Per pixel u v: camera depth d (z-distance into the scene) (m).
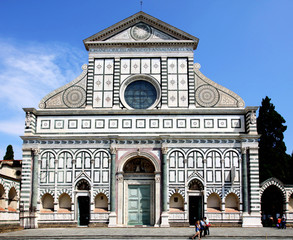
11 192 46.97
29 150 47.41
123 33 51.44
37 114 49.00
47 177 47.22
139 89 50.41
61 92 50.09
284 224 43.78
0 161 59.88
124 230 41.12
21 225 44.81
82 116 48.91
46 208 47.16
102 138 47.75
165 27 51.00
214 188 46.62
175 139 47.59
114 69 50.50
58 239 35.38
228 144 47.47
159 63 50.66
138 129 48.28
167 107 49.09
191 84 49.72
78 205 47.06
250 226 45.19
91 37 51.25
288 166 60.16
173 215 46.00
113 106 49.28
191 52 50.75
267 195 58.38
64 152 47.72
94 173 47.16
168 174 46.97
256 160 46.72
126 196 47.78
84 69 50.84
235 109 48.50
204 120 48.44
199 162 47.22
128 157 47.44
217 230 41.09
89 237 35.88
